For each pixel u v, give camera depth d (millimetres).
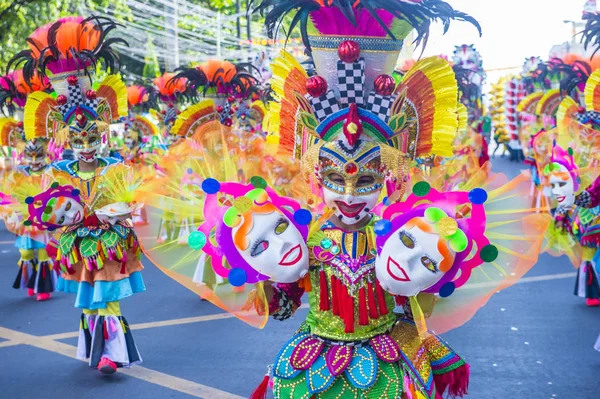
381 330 3215
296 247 3125
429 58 3225
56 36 6121
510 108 22375
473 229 3111
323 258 3191
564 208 5875
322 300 3199
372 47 3135
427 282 3051
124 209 5508
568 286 8688
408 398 3152
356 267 3172
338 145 3107
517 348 6211
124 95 6469
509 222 3154
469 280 3197
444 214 3016
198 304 8195
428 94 3262
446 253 3016
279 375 3225
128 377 5723
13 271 10547
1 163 8641
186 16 21391
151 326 7285
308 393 3160
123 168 5500
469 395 5129
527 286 8711
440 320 3256
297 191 3375
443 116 3283
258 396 3377
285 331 6949
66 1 17844
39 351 6547
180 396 5270
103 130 5977
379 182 3152
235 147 3303
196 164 3289
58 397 5320
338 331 3197
